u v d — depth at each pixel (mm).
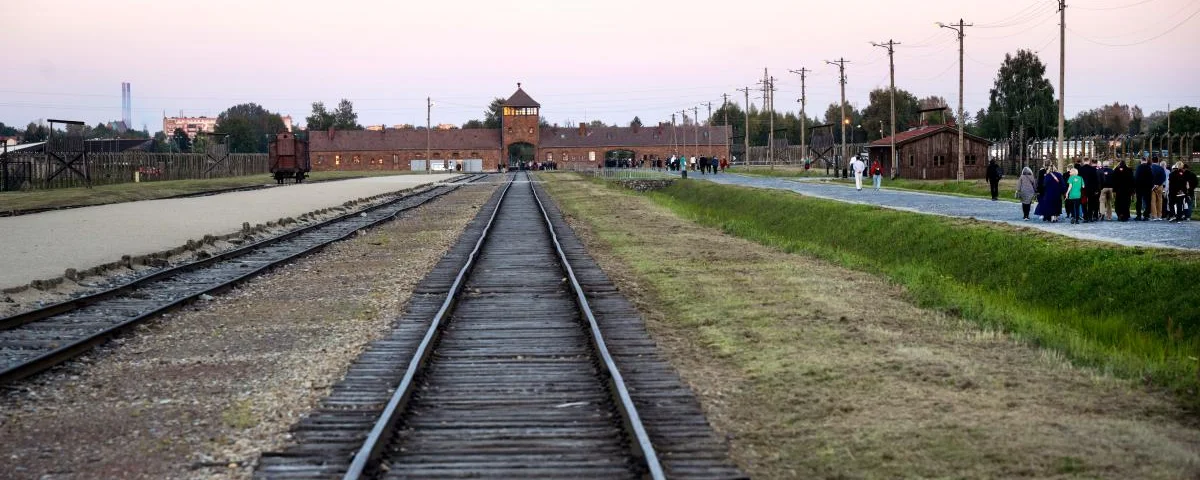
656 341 13195
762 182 68000
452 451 7832
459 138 162750
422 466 7438
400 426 8500
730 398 9891
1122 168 27969
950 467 7629
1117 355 12305
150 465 7766
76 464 7812
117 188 60188
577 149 164500
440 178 106938
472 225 36250
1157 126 116312
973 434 8445
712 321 14758
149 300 16953
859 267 24172
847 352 12109
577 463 7512
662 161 160750
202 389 10406
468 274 20219
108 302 16625
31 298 17297
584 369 11016
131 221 35562
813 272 21828
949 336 13398
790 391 10133
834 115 193625
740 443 8328
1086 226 26922
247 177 95438
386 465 7438
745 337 13305
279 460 7707
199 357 12156
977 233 26938
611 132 166875
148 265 22672
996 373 10867
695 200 63438
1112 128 185875
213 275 20641
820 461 7828
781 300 16797
